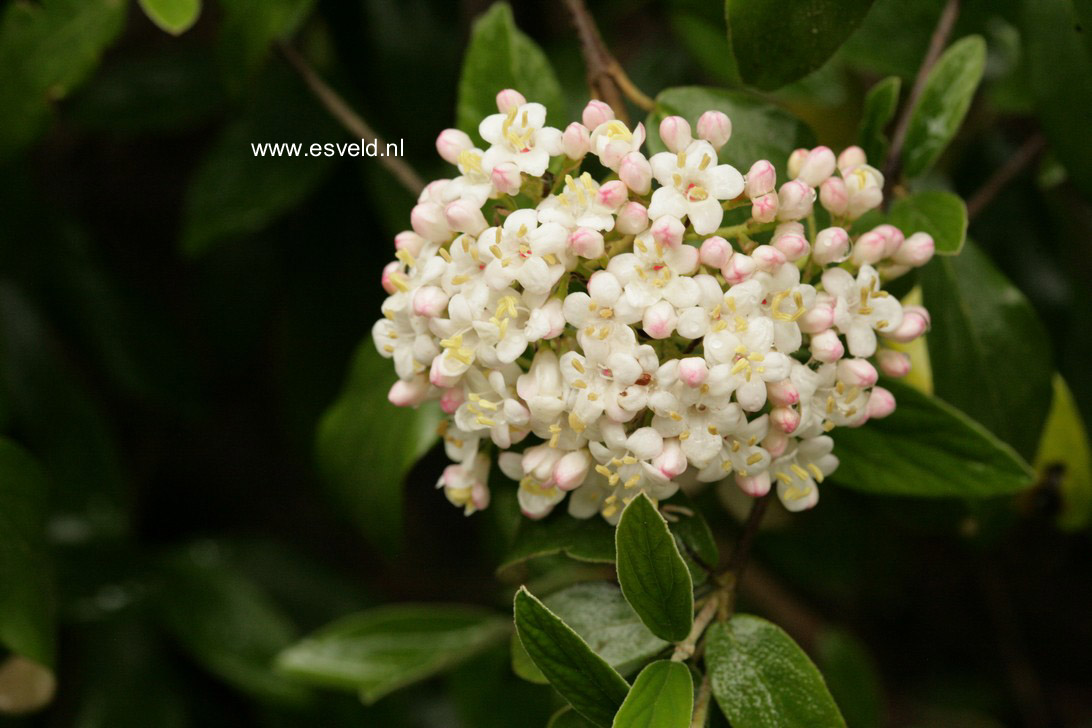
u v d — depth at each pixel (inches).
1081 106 15.7
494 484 16.0
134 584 18.3
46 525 16.4
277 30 16.5
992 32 17.6
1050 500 17.3
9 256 18.6
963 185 19.0
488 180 14.6
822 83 17.6
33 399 18.4
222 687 18.7
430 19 18.4
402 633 17.2
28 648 16.0
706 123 14.6
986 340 16.0
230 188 18.1
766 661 14.5
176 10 15.8
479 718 17.5
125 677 18.1
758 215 14.4
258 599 18.2
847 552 19.0
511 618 17.2
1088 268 18.7
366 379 16.7
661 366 14.2
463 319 14.3
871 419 15.3
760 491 14.5
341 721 18.4
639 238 14.2
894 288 15.6
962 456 15.1
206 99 18.8
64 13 16.5
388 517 16.5
